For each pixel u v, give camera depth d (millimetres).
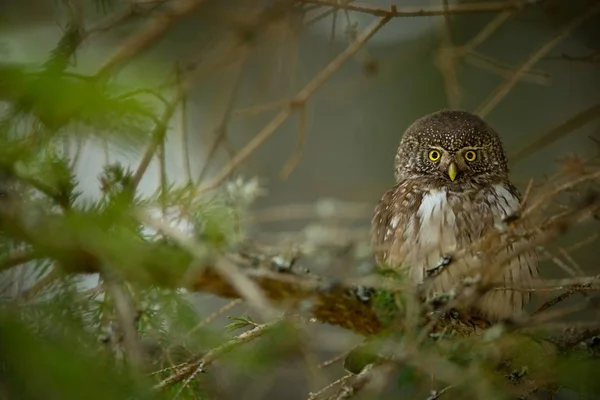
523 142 13430
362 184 15242
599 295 7594
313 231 8758
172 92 9234
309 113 15406
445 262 7973
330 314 6840
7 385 4375
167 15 9914
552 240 7520
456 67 12828
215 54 11086
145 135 4750
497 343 7004
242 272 5926
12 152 4785
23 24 6934
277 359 6109
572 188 8648
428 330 6871
